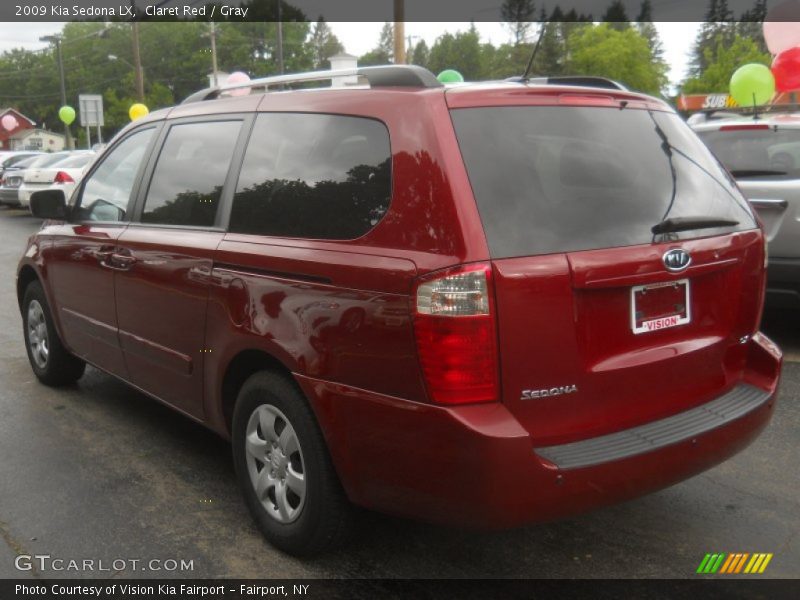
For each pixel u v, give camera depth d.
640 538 3.36
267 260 3.13
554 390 2.65
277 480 3.24
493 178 2.66
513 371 2.57
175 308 3.71
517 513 2.56
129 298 4.12
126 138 4.54
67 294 4.84
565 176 2.81
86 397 5.25
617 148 3.01
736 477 3.94
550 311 2.61
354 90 3.11
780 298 5.80
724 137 6.25
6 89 97.62
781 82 11.00
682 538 3.36
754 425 3.14
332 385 2.84
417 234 2.63
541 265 2.60
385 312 2.66
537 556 3.23
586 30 59.38
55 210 4.81
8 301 8.62
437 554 3.25
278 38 28.64
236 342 3.28
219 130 3.74
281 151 3.31
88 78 83.56
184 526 3.50
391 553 3.26
